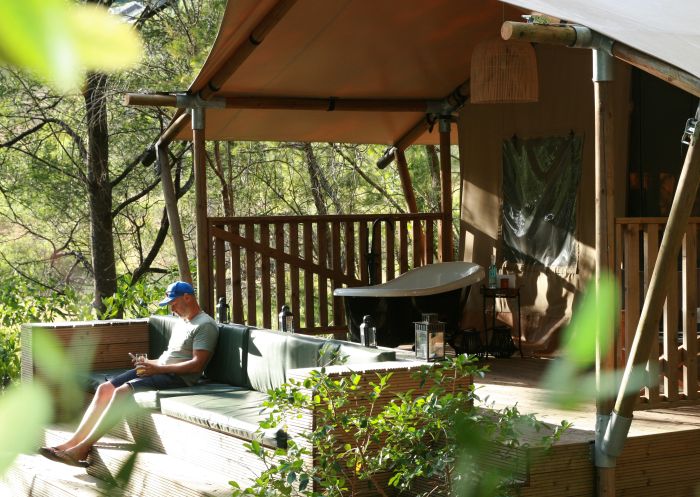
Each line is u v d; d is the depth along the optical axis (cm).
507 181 850
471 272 781
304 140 986
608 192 444
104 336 733
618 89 710
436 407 395
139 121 1312
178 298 633
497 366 727
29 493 569
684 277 507
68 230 1311
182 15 1116
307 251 923
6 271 1024
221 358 647
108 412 584
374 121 955
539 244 809
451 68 846
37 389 32
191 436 539
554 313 790
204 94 793
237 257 888
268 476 392
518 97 647
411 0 695
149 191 1341
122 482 54
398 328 787
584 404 46
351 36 738
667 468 454
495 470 61
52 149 1252
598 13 350
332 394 437
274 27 688
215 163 1371
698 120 373
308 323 923
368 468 425
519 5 337
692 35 346
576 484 426
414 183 1491
